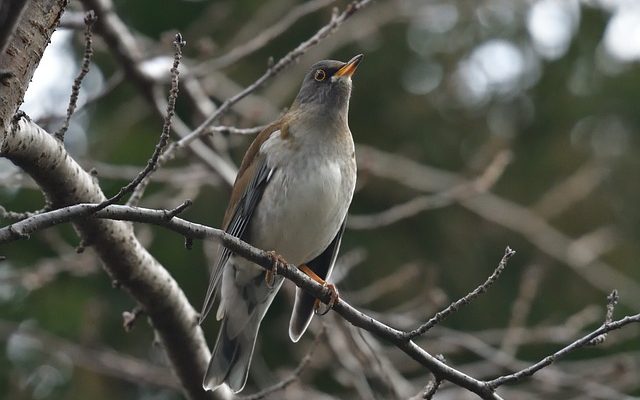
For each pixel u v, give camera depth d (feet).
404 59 54.08
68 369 46.19
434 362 22.31
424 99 53.93
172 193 45.93
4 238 18.20
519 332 38.14
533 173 54.85
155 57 35.58
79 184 23.13
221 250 26.32
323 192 27.73
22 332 40.86
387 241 51.62
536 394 39.19
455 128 54.24
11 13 15.97
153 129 48.39
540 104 56.08
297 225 27.68
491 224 52.06
